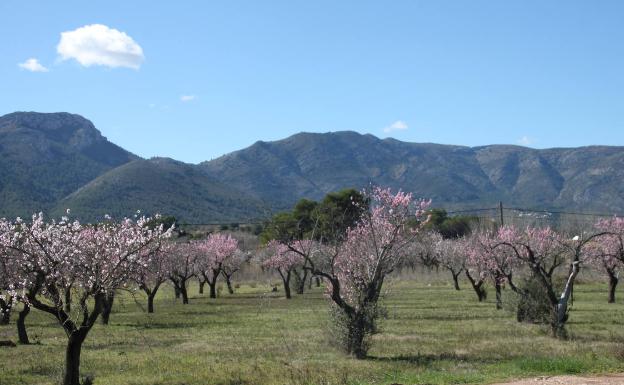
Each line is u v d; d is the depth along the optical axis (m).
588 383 15.28
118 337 30.44
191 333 31.92
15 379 18.88
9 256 18.12
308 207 75.25
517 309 34.50
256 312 45.31
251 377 18.64
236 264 74.38
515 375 17.17
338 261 26.58
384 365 20.20
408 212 26.23
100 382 18.23
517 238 42.34
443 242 68.38
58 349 26.11
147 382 18.17
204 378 18.66
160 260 37.69
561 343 25.19
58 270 17.42
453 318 37.25
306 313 43.03
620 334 27.64
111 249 17.84
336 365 20.38
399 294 59.88
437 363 20.42
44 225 21.61
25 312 28.50
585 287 67.12
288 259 61.72
